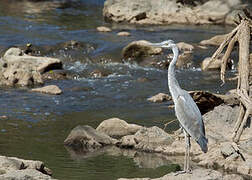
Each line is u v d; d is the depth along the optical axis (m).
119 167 12.34
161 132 13.98
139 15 33.00
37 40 26.48
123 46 25.95
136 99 18.88
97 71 22.38
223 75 13.55
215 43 26.34
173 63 11.61
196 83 20.91
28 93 19.30
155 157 13.16
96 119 16.47
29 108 17.53
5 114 16.81
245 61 13.22
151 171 12.05
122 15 33.06
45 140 14.48
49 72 21.61
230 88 20.02
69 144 14.14
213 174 10.62
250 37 13.94
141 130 14.12
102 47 25.80
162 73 22.75
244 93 12.89
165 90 20.14
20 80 20.47
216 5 33.19
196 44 26.48
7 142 14.19
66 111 17.36
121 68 23.33
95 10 36.81
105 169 12.19
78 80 21.47
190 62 23.89
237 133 12.61
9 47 24.98
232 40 13.57
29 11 34.38
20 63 21.03
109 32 29.27
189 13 33.19
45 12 34.53
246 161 12.13
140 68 23.44
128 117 16.56
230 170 12.09
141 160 12.90
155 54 24.50
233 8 32.97
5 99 18.45
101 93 19.61
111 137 14.62
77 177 11.55
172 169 12.06
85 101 18.56
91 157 13.12
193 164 12.52
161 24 32.97
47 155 13.20
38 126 15.74
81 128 14.33
